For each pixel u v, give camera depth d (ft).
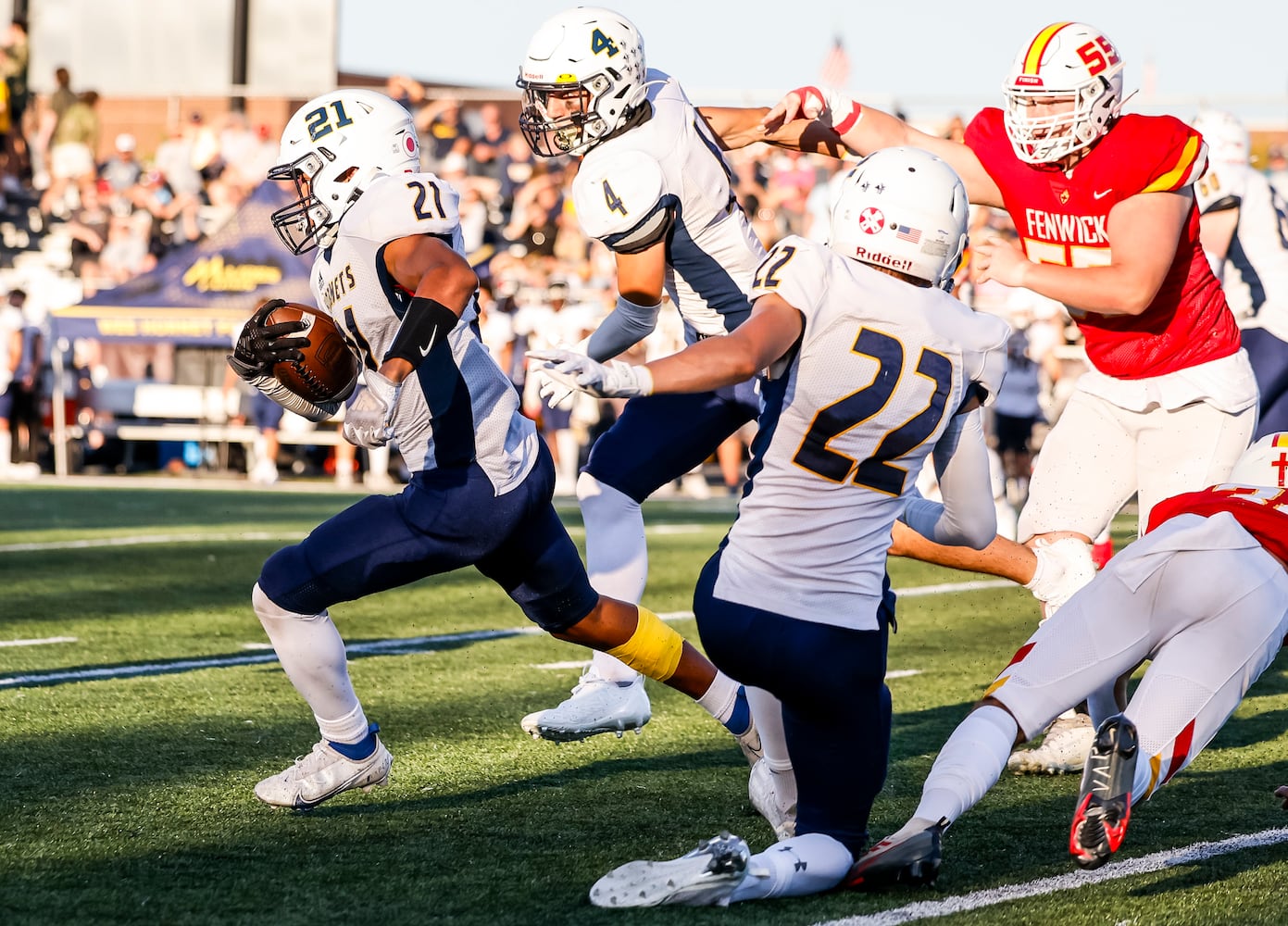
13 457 120.06
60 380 115.14
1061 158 34.35
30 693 41.01
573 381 21.15
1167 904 25.26
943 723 40.16
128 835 28.35
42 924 23.38
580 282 117.50
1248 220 49.44
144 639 50.03
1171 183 33.81
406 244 27.17
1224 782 34.27
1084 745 34.37
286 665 29.40
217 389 118.83
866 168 25.44
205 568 68.03
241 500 101.45
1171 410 35.76
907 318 24.41
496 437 28.66
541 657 48.60
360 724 29.99
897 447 24.57
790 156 118.42
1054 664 26.27
